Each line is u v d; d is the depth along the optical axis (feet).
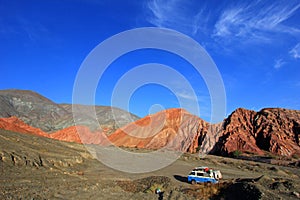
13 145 89.45
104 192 63.87
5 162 75.15
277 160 201.87
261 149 261.24
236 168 148.36
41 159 87.15
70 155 106.22
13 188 55.52
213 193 70.33
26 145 97.40
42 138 129.80
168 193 69.00
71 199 52.90
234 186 69.31
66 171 86.69
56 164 90.07
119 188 73.92
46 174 76.48
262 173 132.67
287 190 68.80
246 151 246.47
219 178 95.91
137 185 79.92
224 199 63.87
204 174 88.69
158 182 82.33
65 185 65.98
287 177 126.00
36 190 56.39
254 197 58.18
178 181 92.99
